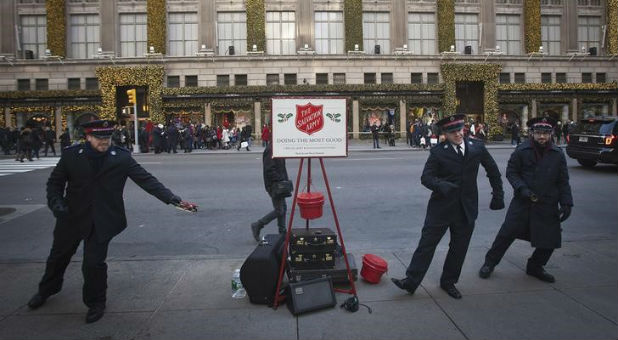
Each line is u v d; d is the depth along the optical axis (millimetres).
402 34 36969
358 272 5668
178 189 12859
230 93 35062
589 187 12555
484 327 4199
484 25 38062
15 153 31016
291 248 5004
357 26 36156
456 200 4828
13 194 12594
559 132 34062
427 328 4191
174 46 36438
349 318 4426
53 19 35156
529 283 5301
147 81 34938
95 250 4438
